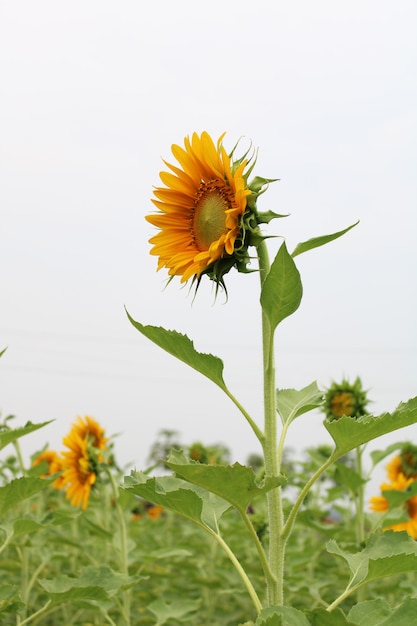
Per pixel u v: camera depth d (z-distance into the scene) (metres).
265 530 2.33
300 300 1.05
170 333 1.06
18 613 1.43
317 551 2.22
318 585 1.89
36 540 1.96
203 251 1.15
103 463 1.88
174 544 2.80
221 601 2.57
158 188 1.18
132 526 2.81
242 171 1.09
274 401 1.08
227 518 2.84
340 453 1.04
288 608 0.96
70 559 2.37
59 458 2.17
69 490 1.91
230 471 0.97
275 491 1.07
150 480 1.04
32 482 1.36
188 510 1.07
